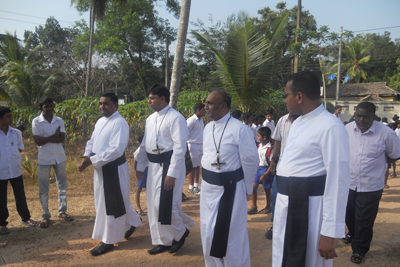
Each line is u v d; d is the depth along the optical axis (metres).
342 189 1.83
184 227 3.70
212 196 2.85
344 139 1.87
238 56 9.55
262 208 5.46
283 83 25.16
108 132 3.66
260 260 3.52
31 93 17.95
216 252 2.74
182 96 11.67
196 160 6.14
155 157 3.55
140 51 27.05
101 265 3.40
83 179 7.24
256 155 2.85
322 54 25.97
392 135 3.40
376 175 3.40
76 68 22.64
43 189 4.57
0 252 3.74
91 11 16.53
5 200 4.23
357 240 3.49
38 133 4.53
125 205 3.83
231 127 2.86
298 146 2.00
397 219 4.77
